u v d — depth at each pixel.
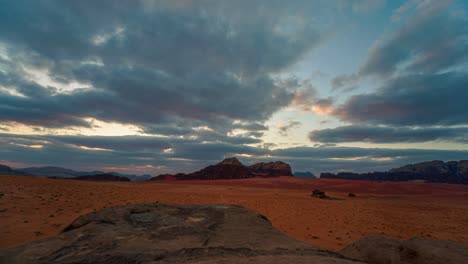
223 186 73.12
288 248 7.30
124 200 26.34
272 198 39.66
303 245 7.80
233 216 10.86
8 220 13.91
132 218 9.80
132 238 7.74
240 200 34.00
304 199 41.91
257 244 7.68
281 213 24.62
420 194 70.44
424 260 7.47
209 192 46.16
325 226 19.70
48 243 7.12
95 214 9.97
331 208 31.70
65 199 22.89
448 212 33.56
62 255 6.25
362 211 30.56
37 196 22.48
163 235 8.22
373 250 8.88
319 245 13.94
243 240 8.07
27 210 16.86
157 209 11.10
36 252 6.47
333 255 6.85
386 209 34.00
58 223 14.34
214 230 9.07
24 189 25.84
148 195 33.62
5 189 24.12
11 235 11.51
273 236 8.77
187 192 43.59
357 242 9.83
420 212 32.59
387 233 18.45
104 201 24.22
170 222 9.59
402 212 31.56
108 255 6.08
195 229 9.01
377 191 77.25
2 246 10.13
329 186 88.56
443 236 18.39
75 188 32.91
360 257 8.95
